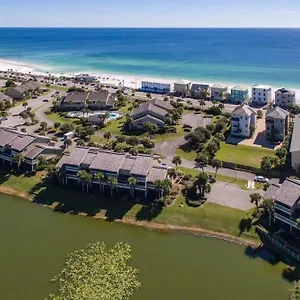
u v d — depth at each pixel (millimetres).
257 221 90438
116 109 179375
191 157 124812
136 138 132375
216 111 167875
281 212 86750
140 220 95812
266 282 73938
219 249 84875
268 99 189125
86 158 107812
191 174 112750
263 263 79500
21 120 165000
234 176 112000
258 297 69938
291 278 74812
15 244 87438
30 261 81000
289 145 123188
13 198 109812
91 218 98125
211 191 103812
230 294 70688
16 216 100438
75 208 102125
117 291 71062
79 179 104625
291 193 86250
